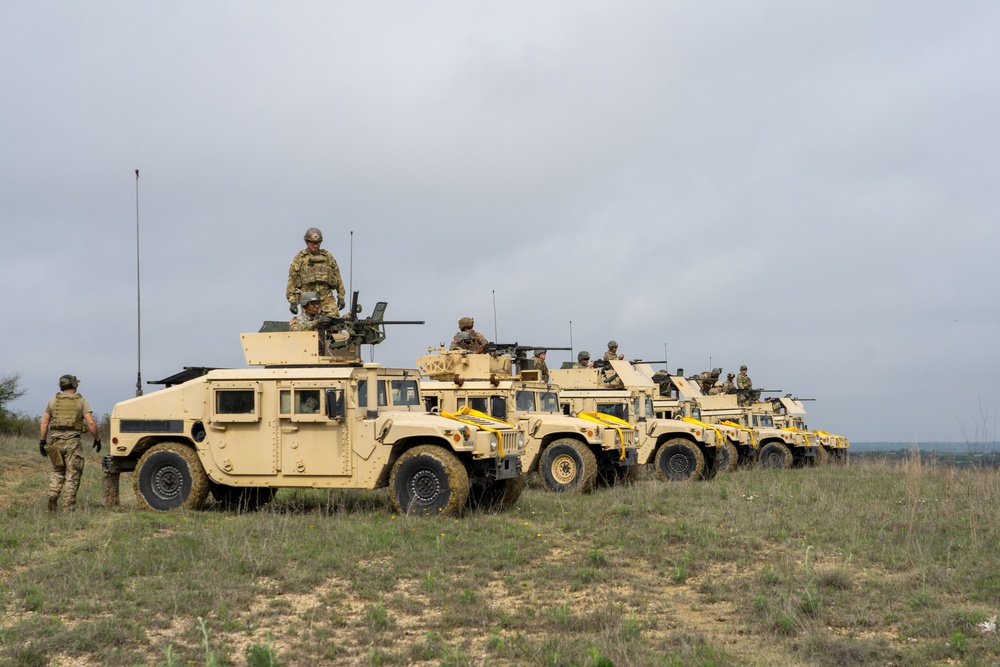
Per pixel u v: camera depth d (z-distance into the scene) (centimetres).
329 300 1369
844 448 2939
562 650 623
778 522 1152
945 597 774
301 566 888
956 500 1325
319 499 1366
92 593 775
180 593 772
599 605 759
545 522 1186
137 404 1281
